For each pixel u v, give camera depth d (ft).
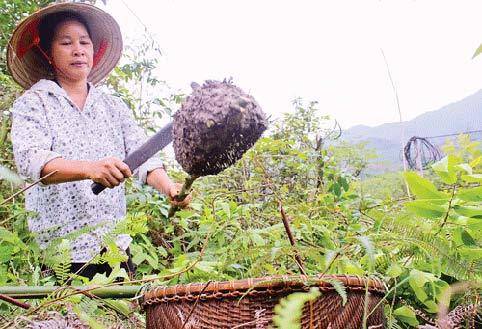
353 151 18.69
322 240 8.14
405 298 6.34
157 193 12.93
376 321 4.82
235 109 4.68
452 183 5.93
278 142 15.20
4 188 9.29
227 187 13.52
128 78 16.93
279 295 4.45
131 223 5.97
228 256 6.81
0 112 10.10
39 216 8.85
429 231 5.90
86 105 9.75
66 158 9.34
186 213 9.67
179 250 11.19
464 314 4.96
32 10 14.67
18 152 8.81
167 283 6.45
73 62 9.70
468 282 4.55
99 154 9.73
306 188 14.89
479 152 6.90
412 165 11.16
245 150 4.88
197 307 4.58
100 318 5.36
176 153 4.99
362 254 6.84
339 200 10.35
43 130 9.18
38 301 6.19
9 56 10.09
